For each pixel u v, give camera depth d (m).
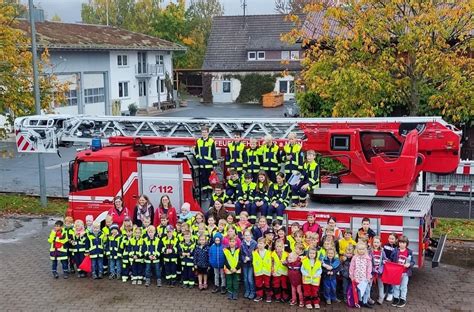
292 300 10.41
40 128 13.97
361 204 11.66
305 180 11.40
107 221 11.93
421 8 14.24
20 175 23.22
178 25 69.44
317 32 16.84
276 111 42.44
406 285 10.27
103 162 12.79
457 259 12.81
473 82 14.34
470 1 13.48
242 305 10.47
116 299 10.84
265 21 54.19
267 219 11.47
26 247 14.33
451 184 16.22
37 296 11.04
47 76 20.88
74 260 12.10
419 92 15.79
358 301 10.25
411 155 11.02
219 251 10.80
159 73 48.03
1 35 18.19
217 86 52.62
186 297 10.89
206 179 12.41
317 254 10.26
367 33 14.45
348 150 11.67
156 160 12.36
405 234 10.80
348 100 14.81
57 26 41.31
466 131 19.78
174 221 11.95
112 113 41.72
